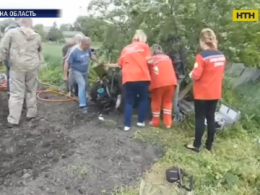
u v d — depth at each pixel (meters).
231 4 5.02
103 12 5.66
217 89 4.22
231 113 5.21
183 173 3.86
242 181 3.90
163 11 5.04
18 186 3.54
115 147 4.36
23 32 4.75
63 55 6.92
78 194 3.46
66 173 3.75
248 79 7.14
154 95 4.88
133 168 3.95
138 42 4.74
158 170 3.96
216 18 5.14
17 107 4.95
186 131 5.06
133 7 5.04
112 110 5.62
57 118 5.36
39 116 5.41
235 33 5.23
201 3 5.05
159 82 4.71
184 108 5.46
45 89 6.98
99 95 5.56
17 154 4.17
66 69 5.68
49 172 3.77
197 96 4.24
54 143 4.44
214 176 3.89
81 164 3.93
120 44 5.69
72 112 5.62
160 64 4.71
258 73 7.26
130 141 4.55
